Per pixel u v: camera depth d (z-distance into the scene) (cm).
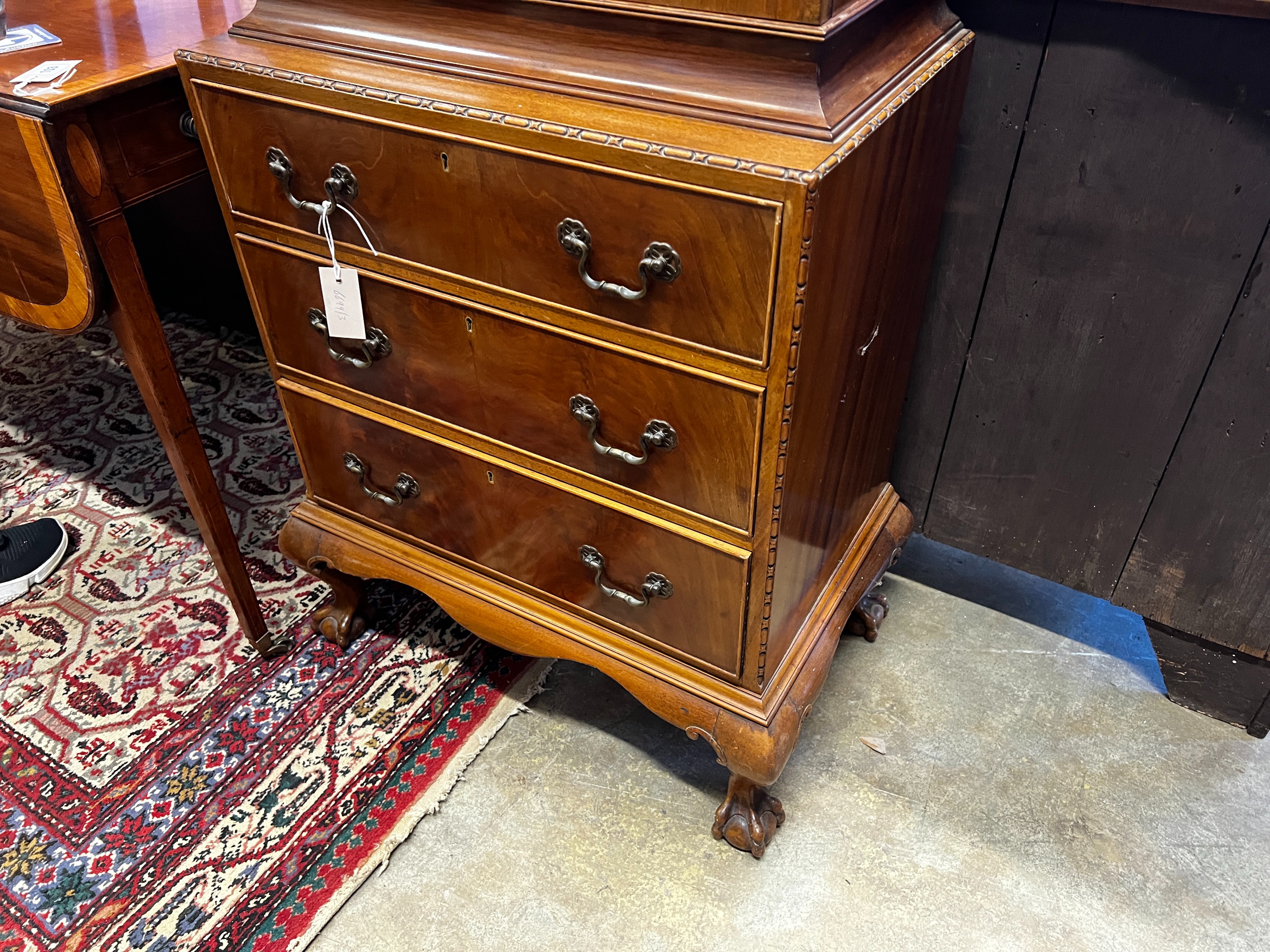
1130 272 119
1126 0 101
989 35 113
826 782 137
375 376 119
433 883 126
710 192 79
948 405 144
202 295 227
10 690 151
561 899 124
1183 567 137
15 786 137
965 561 173
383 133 95
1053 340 130
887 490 150
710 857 129
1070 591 167
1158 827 131
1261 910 122
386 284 108
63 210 110
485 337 105
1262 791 135
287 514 181
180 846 129
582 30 89
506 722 145
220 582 167
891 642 158
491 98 90
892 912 122
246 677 152
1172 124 108
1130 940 119
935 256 131
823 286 86
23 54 117
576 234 89
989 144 120
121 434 203
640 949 119
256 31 106
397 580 139
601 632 124
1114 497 137
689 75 85
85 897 124
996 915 122
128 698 149
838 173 79
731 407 92
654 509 106
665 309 89
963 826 131
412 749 141
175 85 116
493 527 125
